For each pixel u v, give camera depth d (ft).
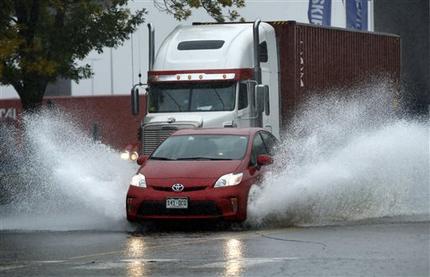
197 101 190.29
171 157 136.98
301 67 210.59
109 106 311.68
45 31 218.38
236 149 135.95
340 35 229.45
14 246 112.06
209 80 189.67
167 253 102.83
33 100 223.92
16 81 218.18
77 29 220.43
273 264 92.58
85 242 115.55
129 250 106.63
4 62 210.18
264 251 102.68
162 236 121.70
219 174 128.67
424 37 337.52
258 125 192.03
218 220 126.52
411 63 338.75
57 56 218.79
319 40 219.41
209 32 197.06
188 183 127.65
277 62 206.59
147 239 118.01
